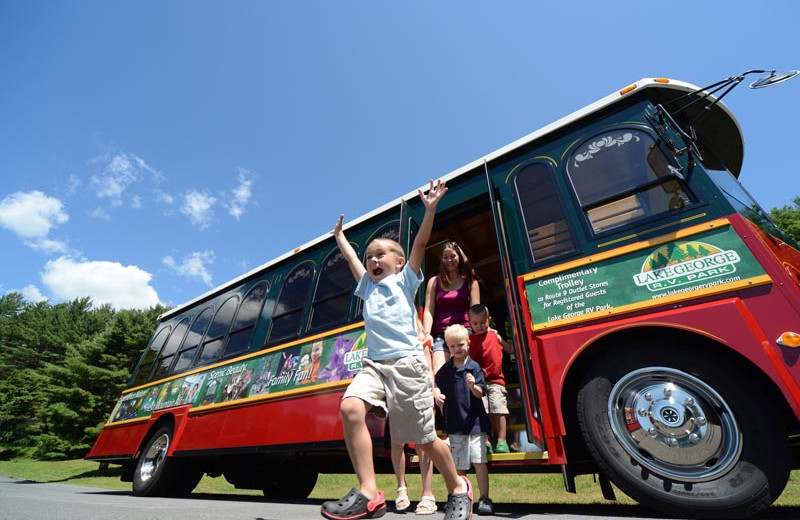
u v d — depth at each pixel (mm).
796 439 2389
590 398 2604
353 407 1718
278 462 5645
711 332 2262
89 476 16094
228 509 3057
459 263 3543
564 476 2551
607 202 3033
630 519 2266
